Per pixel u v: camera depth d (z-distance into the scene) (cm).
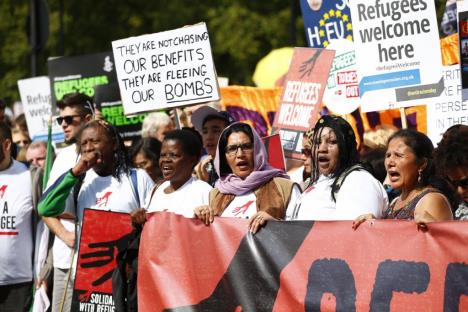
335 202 941
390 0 1152
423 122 1481
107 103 1661
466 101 1223
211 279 970
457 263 839
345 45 1360
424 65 1138
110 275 1038
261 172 1019
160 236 995
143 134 1521
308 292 914
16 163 1248
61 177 1120
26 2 3747
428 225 854
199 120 1341
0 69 3806
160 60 1270
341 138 945
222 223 970
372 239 884
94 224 1041
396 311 866
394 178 930
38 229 1215
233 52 3631
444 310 843
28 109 1864
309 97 1282
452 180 898
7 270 1213
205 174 1283
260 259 945
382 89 1160
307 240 920
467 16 1075
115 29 3772
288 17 3650
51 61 1697
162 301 988
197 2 3769
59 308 1130
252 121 1645
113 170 1137
